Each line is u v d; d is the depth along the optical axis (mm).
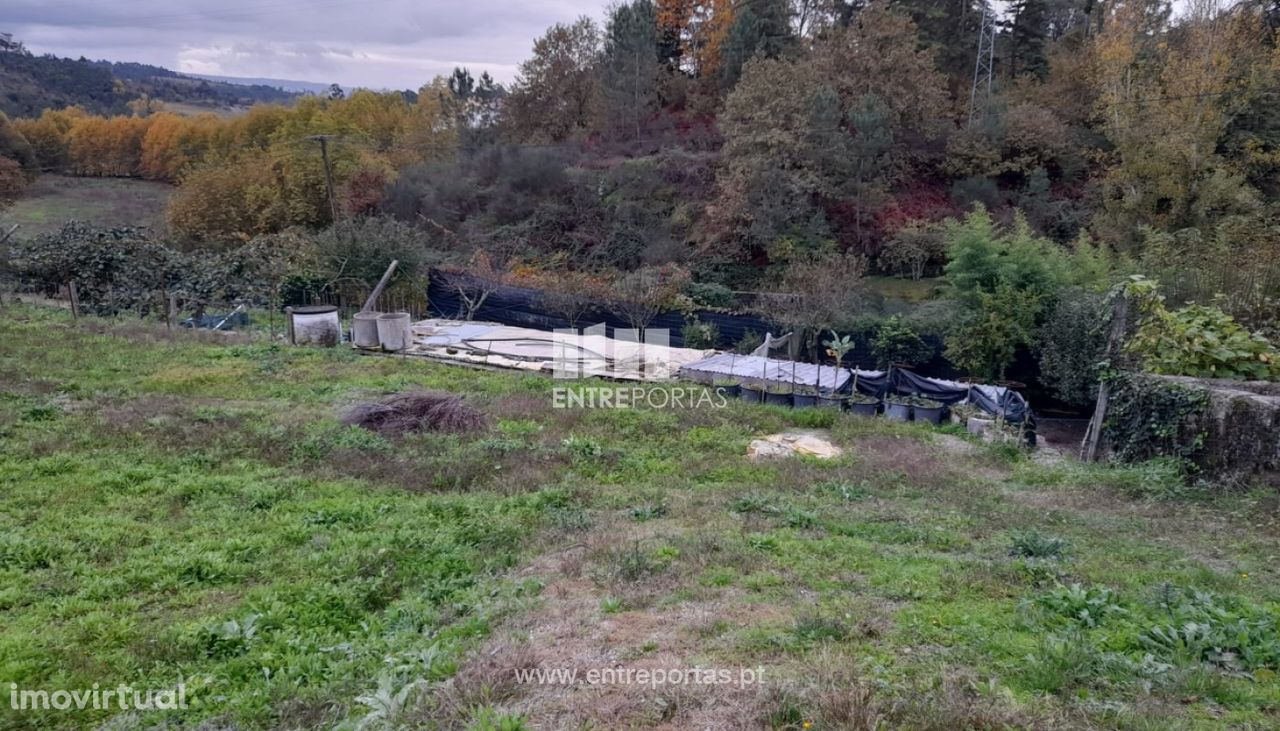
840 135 28203
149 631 5379
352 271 23500
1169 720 3723
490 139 40594
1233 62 25047
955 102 35031
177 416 11320
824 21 38844
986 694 4012
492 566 6723
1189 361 11195
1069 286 19156
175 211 34719
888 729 3611
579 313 21922
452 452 10484
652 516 8203
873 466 10773
